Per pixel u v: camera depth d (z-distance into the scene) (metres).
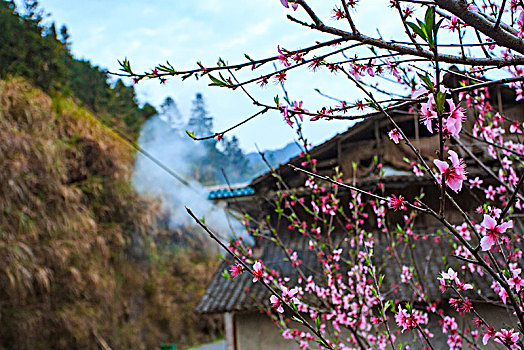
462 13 1.22
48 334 9.30
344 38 1.27
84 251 10.28
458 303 1.94
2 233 8.23
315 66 1.40
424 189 6.73
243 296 6.52
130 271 13.20
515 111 5.78
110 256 12.28
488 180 5.76
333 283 3.91
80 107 12.98
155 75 1.32
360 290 3.94
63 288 9.73
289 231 7.43
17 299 8.72
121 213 13.27
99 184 12.00
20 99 9.84
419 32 1.10
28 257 8.62
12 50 13.64
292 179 7.27
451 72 1.40
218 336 18.69
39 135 9.80
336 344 3.93
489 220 1.25
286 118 1.46
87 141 12.28
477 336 3.71
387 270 5.89
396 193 6.83
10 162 8.45
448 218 6.54
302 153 3.85
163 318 15.38
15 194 8.46
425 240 6.44
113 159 12.92
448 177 1.17
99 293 10.61
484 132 3.18
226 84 1.34
